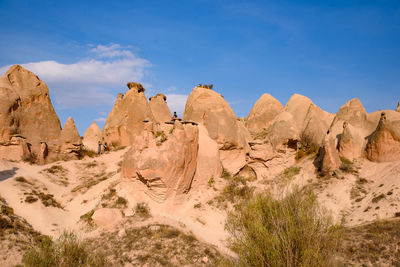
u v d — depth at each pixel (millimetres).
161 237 19578
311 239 11523
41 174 30031
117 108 48719
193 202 26000
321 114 40156
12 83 36906
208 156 29609
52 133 38062
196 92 38625
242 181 29094
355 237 18031
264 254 11641
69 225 22156
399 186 22609
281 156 32281
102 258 15117
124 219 22156
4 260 16016
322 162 28344
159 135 26344
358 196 23984
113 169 34281
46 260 13148
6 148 32531
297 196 13625
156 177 24188
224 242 20391
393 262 15438
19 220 20594
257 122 47312
